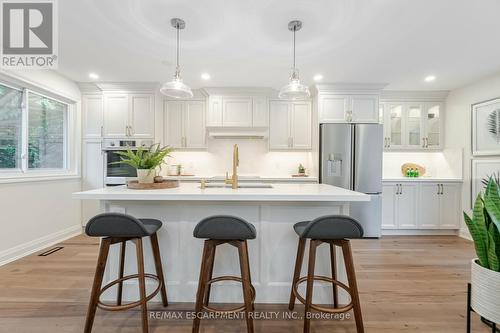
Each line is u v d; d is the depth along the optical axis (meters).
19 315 1.86
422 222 3.97
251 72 3.44
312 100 4.26
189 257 2.02
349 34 2.43
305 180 3.99
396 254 3.15
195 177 4.03
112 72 3.48
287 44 2.63
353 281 1.57
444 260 2.96
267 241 2.00
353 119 3.90
